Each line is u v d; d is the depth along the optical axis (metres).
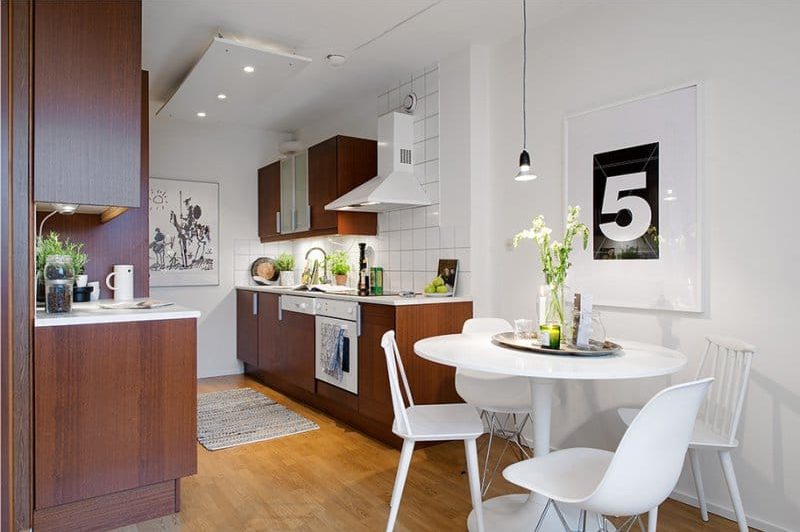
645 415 1.31
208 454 2.99
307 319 3.94
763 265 2.12
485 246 3.40
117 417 2.13
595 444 2.75
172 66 3.63
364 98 4.36
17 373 1.96
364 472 2.73
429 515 2.25
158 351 2.22
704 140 2.31
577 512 2.10
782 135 2.07
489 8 2.86
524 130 3.16
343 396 3.52
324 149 4.18
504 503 2.30
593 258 2.76
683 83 2.38
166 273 4.81
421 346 2.08
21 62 2.05
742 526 1.88
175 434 2.26
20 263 1.98
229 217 5.16
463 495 2.45
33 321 1.99
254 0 2.76
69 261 2.30
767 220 2.11
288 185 4.72
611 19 2.70
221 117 4.70
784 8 2.07
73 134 2.15
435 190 3.62
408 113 3.85
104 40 2.23
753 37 2.16
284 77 3.48
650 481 1.36
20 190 2.01
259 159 5.34
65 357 2.03
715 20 2.28
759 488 2.13
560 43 2.96
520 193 3.20
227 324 5.15
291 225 4.66
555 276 2.11
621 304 2.62
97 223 3.19
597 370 1.62
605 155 2.70
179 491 2.28
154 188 4.75
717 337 2.11
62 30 2.14
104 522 2.12
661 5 2.48
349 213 4.07
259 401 4.14
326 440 3.24
